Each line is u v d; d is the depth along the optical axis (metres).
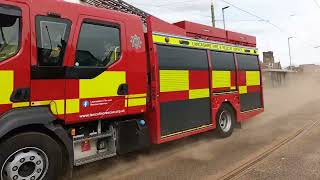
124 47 6.10
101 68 5.65
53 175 5.04
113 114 5.85
